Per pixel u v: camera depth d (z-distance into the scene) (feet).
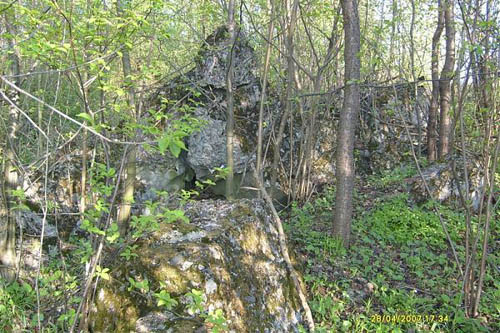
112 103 10.39
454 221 18.72
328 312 12.54
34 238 15.61
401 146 27.09
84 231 16.72
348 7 15.66
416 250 16.40
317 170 24.38
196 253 9.66
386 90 28.12
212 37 22.02
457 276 14.70
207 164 21.18
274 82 25.16
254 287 10.58
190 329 8.45
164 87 21.72
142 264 9.31
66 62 9.23
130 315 8.84
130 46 8.61
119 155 17.29
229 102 18.72
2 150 13.38
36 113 16.35
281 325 10.78
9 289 12.25
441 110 24.31
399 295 13.25
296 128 23.98
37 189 16.29
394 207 19.71
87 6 9.32
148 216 8.73
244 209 12.38
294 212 20.80
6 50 9.27
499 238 17.48
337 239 16.34
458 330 11.84
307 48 27.50
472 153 21.40
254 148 21.93
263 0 19.35
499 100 13.41
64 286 10.43
